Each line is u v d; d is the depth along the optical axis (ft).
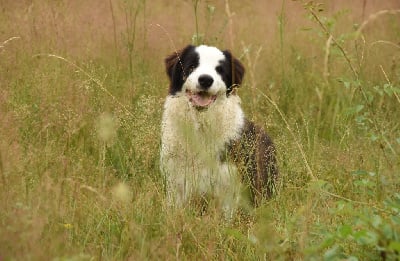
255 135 28.86
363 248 19.01
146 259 19.53
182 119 27.09
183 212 22.84
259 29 49.42
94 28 43.27
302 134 32.40
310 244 19.70
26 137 27.99
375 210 21.02
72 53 40.04
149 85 37.60
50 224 20.07
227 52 29.45
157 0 51.16
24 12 41.86
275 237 19.86
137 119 28.40
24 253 17.66
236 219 25.09
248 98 36.96
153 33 44.93
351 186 25.96
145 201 23.15
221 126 27.76
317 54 45.70
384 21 51.62
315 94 39.37
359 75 30.48
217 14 51.60
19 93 33.68
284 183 26.86
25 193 21.20
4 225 18.79
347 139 31.50
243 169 27.27
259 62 43.78
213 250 20.58
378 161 25.66
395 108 37.01
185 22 49.24
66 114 30.25
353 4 52.44
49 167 24.22
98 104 32.48
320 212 22.07
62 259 17.22
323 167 27.91
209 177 26.78
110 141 27.63
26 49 38.78
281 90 40.73
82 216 21.58
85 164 26.30
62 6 42.96
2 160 21.85
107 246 20.63
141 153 27.04
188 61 28.96
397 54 43.39
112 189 23.21
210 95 27.84
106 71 38.47
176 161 27.20
